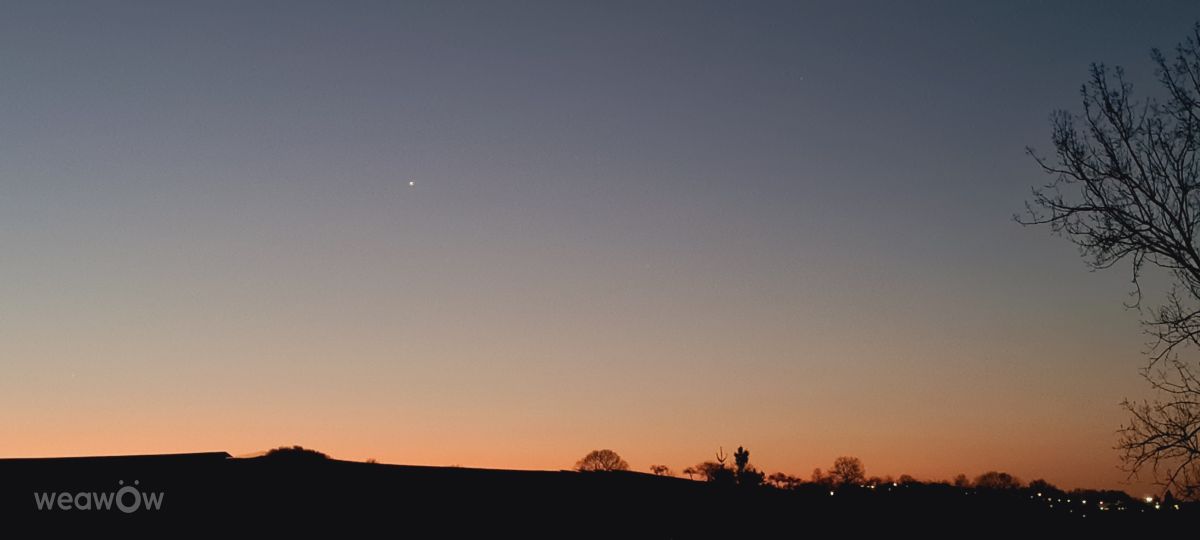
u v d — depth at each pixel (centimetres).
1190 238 2581
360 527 3684
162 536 3147
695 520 5000
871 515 5750
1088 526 4756
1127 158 2673
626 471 6197
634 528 4559
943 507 6075
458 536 3847
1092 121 2728
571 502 4862
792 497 6241
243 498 3681
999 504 6222
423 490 4472
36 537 2988
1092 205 2698
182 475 3825
